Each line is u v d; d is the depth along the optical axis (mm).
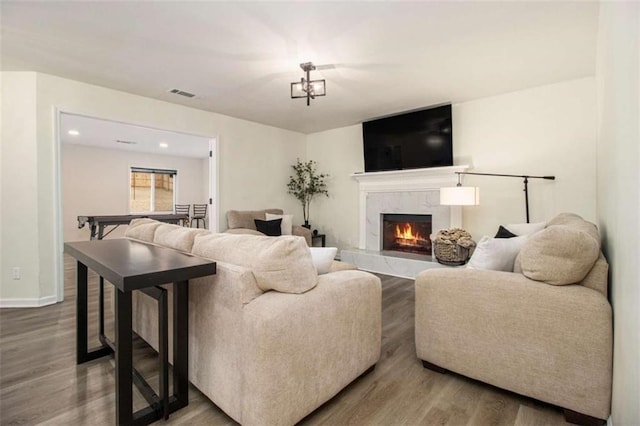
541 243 1605
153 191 9125
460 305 1827
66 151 7434
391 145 4812
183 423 1510
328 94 3896
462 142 4273
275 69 3156
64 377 1888
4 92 3188
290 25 2369
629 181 1068
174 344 1598
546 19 2295
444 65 3072
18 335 2500
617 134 1333
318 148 6004
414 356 2176
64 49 2754
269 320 1324
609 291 1571
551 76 3361
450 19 2295
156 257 1603
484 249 1938
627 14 1085
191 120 4438
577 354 1477
